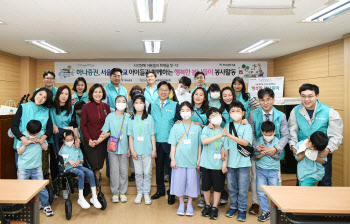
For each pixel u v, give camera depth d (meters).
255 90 6.57
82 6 2.92
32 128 2.69
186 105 2.91
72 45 5.12
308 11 3.07
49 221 2.77
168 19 3.41
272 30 3.96
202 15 3.24
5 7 2.95
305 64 5.50
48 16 3.27
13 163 3.34
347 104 4.16
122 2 2.81
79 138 3.43
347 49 4.14
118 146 3.18
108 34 4.22
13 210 1.81
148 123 3.19
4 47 5.25
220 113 2.81
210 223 2.75
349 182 4.04
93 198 2.95
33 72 6.75
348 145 4.09
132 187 3.61
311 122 2.69
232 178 2.83
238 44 5.07
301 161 2.54
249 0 2.70
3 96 5.75
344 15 3.22
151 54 6.36
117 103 3.15
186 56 6.71
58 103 3.18
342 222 1.77
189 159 2.91
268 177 2.78
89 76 7.05
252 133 2.89
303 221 1.77
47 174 3.61
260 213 3.00
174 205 3.22
